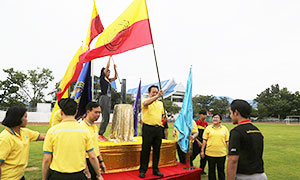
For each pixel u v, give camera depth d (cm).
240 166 273
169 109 4294
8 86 3628
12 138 285
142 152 425
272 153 959
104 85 559
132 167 468
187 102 547
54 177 245
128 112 538
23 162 301
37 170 635
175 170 486
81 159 261
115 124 538
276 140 1433
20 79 3678
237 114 295
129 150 466
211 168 502
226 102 5075
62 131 257
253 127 283
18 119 290
